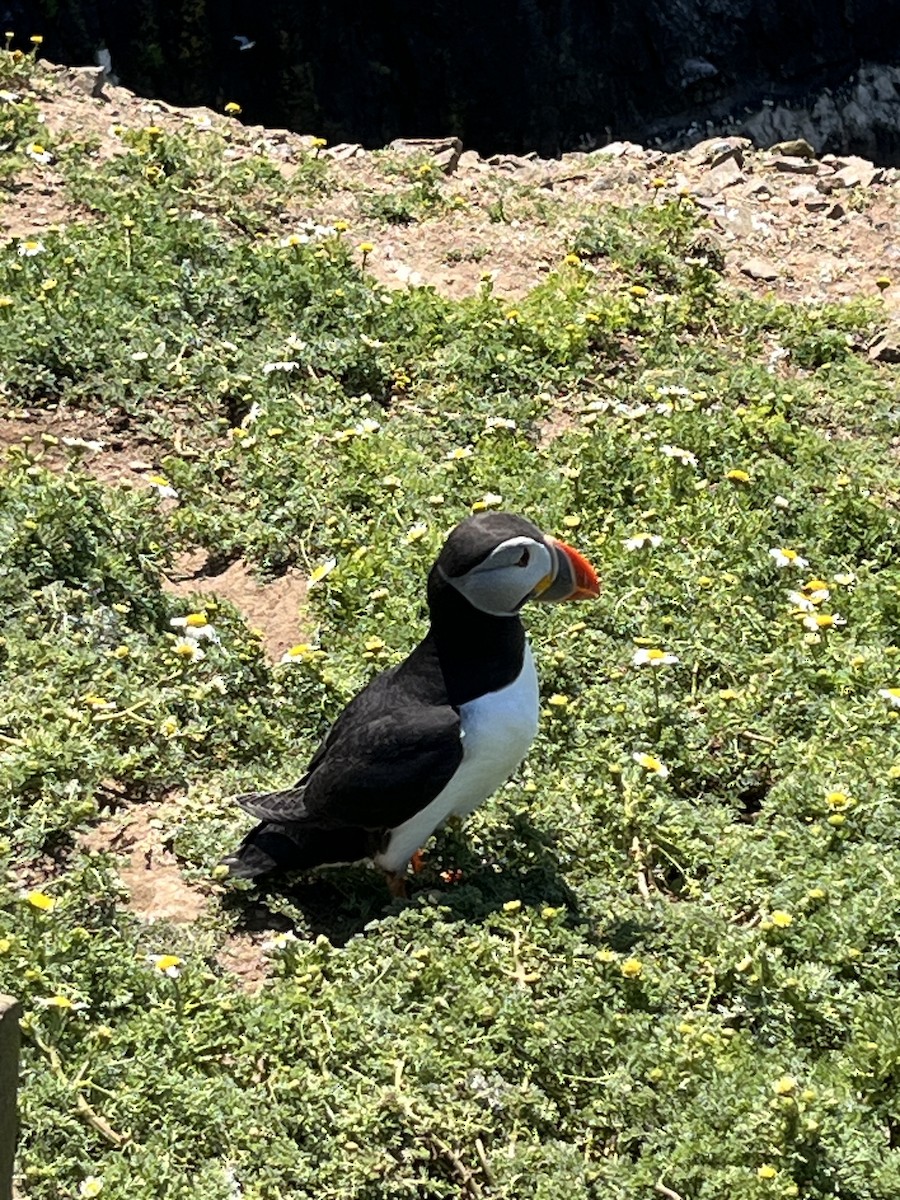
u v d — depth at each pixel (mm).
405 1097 1326
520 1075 1364
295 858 1483
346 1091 1335
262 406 1988
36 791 1546
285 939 1437
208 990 1405
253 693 1675
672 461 1919
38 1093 1324
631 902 1489
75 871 1481
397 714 1441
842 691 1688
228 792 1580
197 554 1857
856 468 2004
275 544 1840
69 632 1688
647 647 1690
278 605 1803
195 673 1670
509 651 1448
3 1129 1109
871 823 1547
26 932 1421
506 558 1421
